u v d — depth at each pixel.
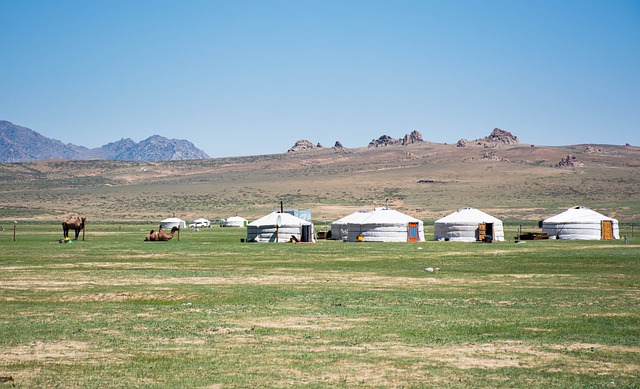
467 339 18.70
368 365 15.77
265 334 19.45
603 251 54.25
